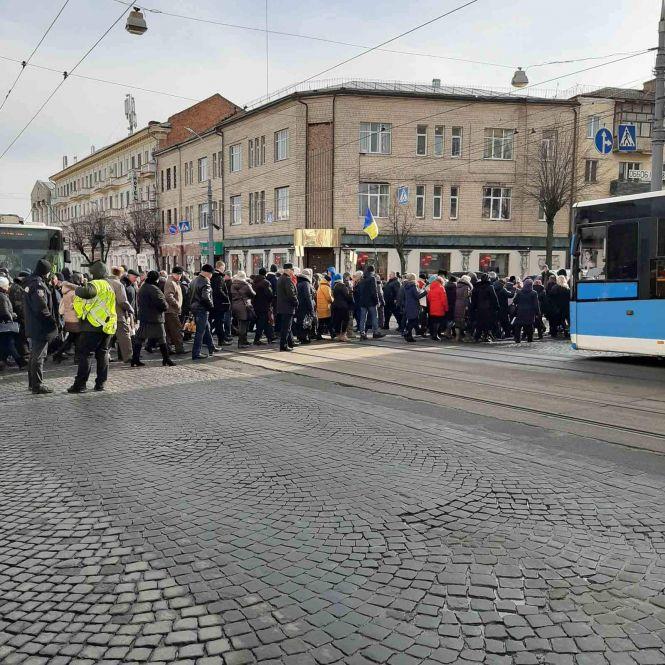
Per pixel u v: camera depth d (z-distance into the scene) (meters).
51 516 4.69
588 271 13.02
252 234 42.84
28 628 3.23
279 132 39.56
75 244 57.66
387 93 36.44
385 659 2.96
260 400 8.91
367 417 7.83
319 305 17.12
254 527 4.44
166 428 7.29
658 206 11.77
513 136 38.25
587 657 2.96
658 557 3.95
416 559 3.94
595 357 13.71
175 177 54.78
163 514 4.70
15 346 12.97
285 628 3.21
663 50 16.28
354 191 36.69
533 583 3.63
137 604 3.44
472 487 5.23
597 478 5.45
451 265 38.12
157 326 12.20
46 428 7.35
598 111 39.41
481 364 12.50
